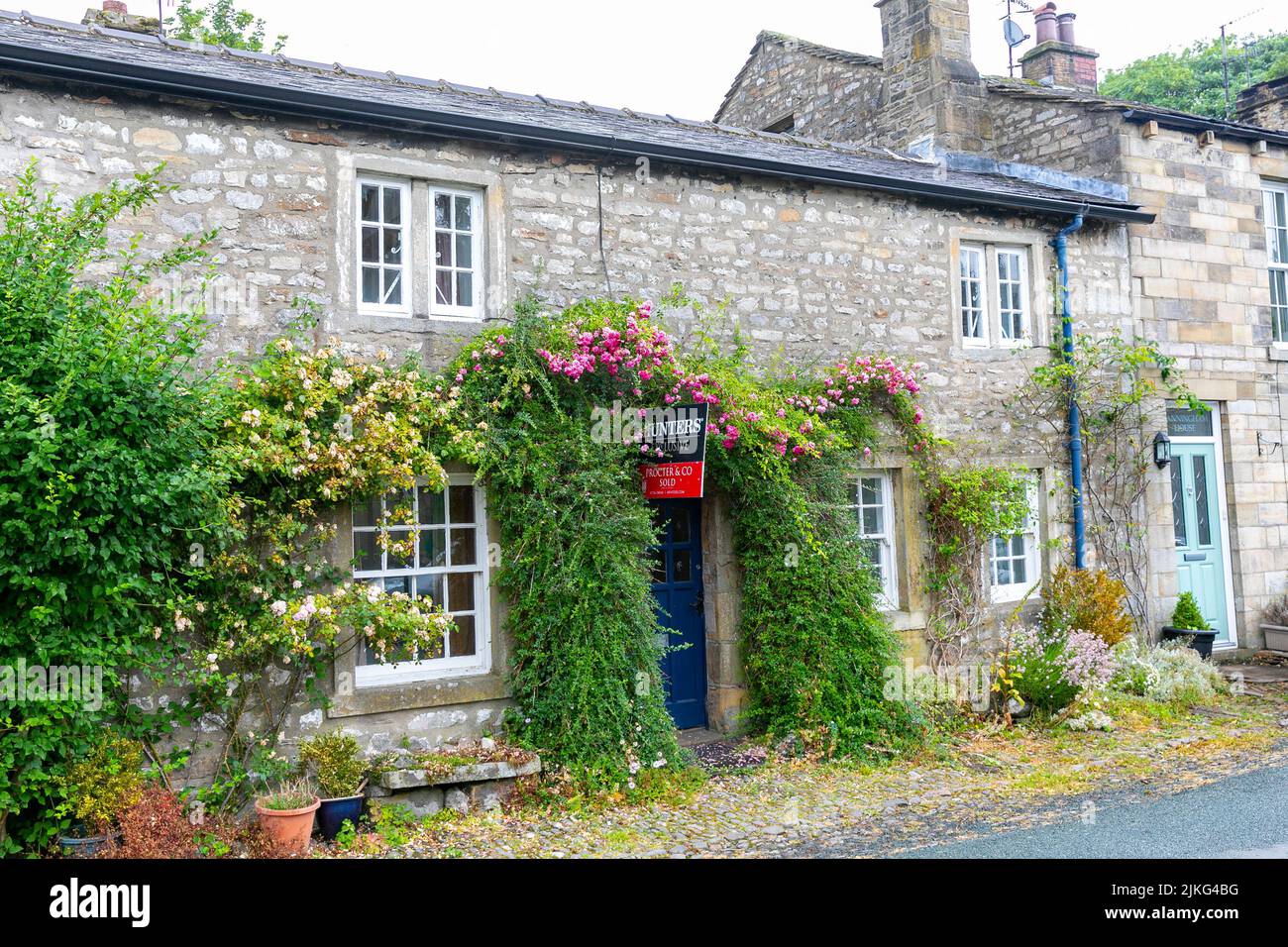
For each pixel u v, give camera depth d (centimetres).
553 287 784
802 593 816
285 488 648
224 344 665
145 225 649
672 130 962
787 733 807
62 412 530
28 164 619
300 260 694
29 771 526
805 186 913
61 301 558
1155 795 700
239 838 601
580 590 711
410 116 714
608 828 642
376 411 672
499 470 716
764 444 794
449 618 687
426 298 741
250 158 683
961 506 945
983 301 1035
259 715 649
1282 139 1228
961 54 1236
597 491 725
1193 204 1173
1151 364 1119
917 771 772
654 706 727
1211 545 1177
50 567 532
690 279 848
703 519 867
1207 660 1069
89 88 639
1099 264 1102
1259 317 1216
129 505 546
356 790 634
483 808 669
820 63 1407
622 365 754
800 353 900
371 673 707
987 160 1179
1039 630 988
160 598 593
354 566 693
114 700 593
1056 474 1052
